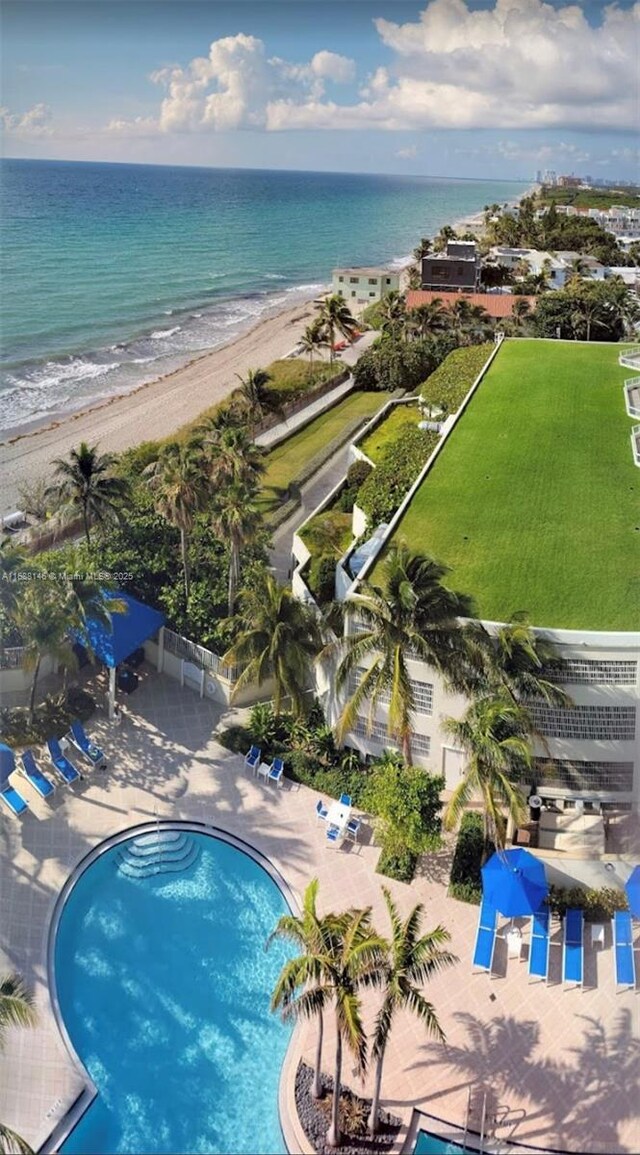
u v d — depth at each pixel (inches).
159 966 1042.1
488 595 1378.0
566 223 6604.3
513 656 1154.7
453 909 1128.8
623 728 1198.9
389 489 1852.9
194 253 7741.1
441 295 4293.8
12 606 1352.1
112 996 1003.9
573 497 1745.8
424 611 1181.7
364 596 1317.7
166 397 3545.8
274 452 2760.8
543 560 1489.9
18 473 2618.1
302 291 6530.5
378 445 2351.1
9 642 1502.2
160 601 1632.6
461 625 1211.2
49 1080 910.4
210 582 1665.8
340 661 1321.4
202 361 4224.9
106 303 5447.8
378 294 5423.2
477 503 1721.2
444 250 5551.2
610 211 7691.9
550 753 1204.5
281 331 5000.0
